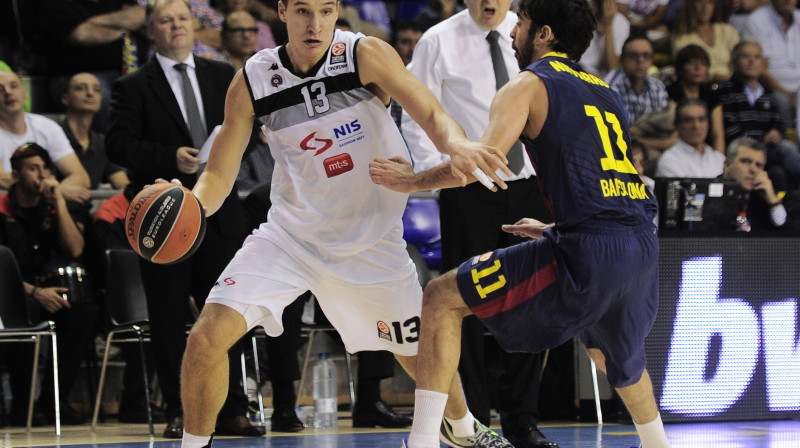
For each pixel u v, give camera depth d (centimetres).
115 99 1032
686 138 1505
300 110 660
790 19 1812
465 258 908
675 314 1066
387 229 667
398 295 673
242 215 1030
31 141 1304
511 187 905
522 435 889
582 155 611
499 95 621
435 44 950
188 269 1014
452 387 679
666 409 1064
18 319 1124
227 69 1080
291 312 1076
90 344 1224
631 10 1752
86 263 1220
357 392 1133
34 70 1552
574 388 1186
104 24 1488
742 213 1102
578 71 650
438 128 625
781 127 1667
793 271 1103
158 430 1102
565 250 602
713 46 1755
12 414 1170
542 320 617
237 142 679
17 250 1192
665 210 1082
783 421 1093
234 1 1581
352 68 652
